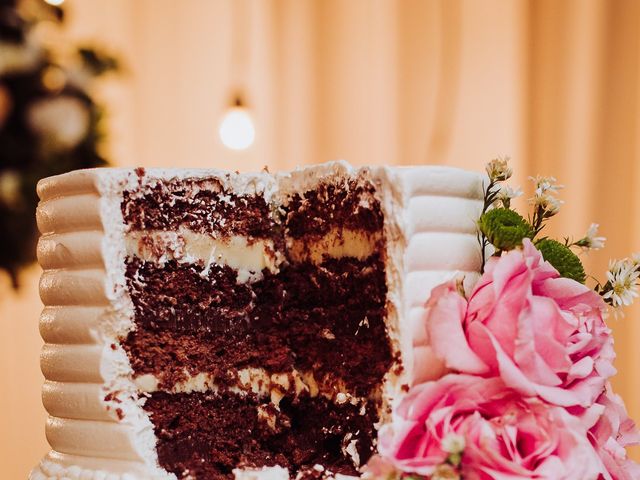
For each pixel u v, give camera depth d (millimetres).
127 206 497
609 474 440
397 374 456
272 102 1070
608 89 897
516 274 427
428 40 1004
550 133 935
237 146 916
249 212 533
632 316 888
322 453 502
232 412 527
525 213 948
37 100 776
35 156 777
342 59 1043
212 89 1064
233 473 503
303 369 516
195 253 521
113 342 489
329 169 501
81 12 1004
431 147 1006
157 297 510
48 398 503
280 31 1064
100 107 815
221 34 1064
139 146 1039
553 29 933
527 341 414
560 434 412
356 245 488
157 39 1045
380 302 473
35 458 999
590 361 430
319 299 509
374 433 477
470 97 987
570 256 471
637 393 887
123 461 489
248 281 535
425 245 464
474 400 419
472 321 431
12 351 986
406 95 1017
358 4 1032
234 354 530
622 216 890
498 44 971
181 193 517
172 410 512
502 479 401
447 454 403
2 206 774
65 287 494
